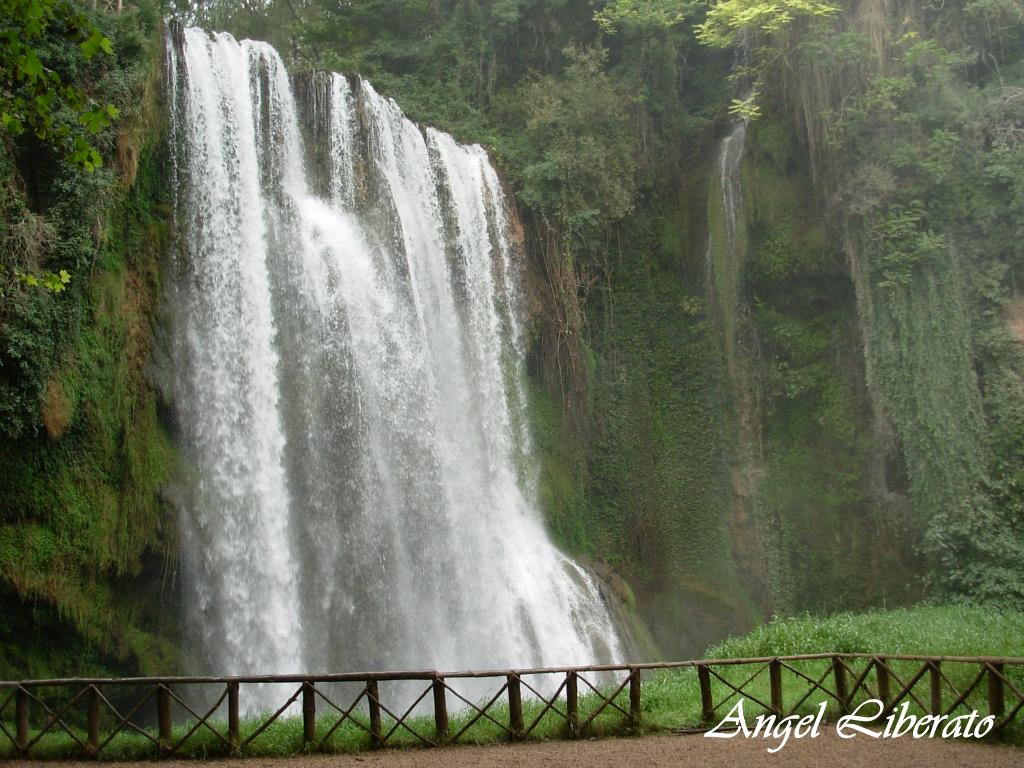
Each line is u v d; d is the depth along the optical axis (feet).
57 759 37.04
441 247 90.48
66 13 32.35
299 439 72.02
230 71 77.10
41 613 54.44
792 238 102.47
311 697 37.45
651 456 101.60
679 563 98.12
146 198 68.18
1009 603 80.84
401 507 76.59
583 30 113.91
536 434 94.12
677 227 108.68
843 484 97.76
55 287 46.14
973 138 95.55
